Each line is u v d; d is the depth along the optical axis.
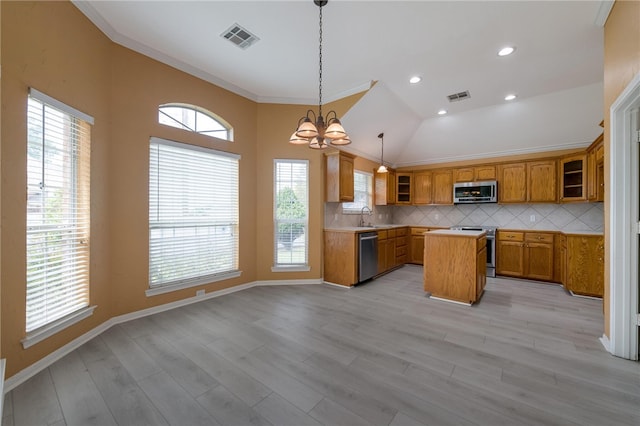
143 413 1.55
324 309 3.24
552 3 2.25
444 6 2.30
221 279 3.75
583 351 2.25
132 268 2.88
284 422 1.49
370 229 4.61
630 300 2.12
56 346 2.11
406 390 1.76
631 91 1.83
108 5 2.32
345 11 2.36
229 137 3.86
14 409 1.57
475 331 2.65
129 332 2.58
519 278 4.90
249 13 2.41
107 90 2.64
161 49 2.97
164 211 3.17
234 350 2.26
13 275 1.80
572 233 3.86
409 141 5.86
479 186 5.40
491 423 1.47
